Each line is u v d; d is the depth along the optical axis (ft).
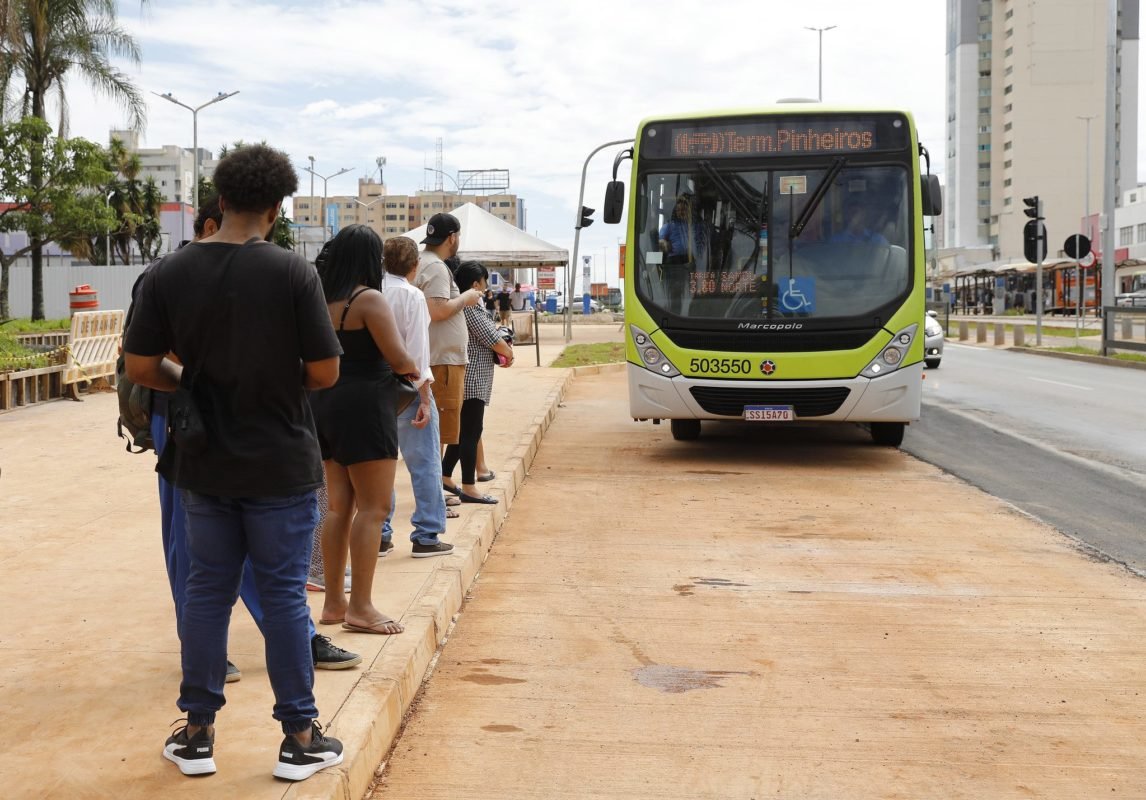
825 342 35.35
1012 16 393.29
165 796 10.97
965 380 70.64
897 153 36.06
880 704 15.46
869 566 23.27
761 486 32.86
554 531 26.71
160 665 14.76
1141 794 12.72
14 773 11.46
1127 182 386.11
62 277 139.33
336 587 16.83
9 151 114.21
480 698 15.60
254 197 11.43
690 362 36.06
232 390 11.16
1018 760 13.61
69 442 37.11
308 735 11.60
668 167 36.86
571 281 111.96
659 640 18.29
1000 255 392.88
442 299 24.04
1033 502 30.19
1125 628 18.99
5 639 15.84
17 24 104.58
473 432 26.68
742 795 12.62
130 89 120.88
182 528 13.11
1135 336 87.45
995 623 19.26
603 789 12.74
